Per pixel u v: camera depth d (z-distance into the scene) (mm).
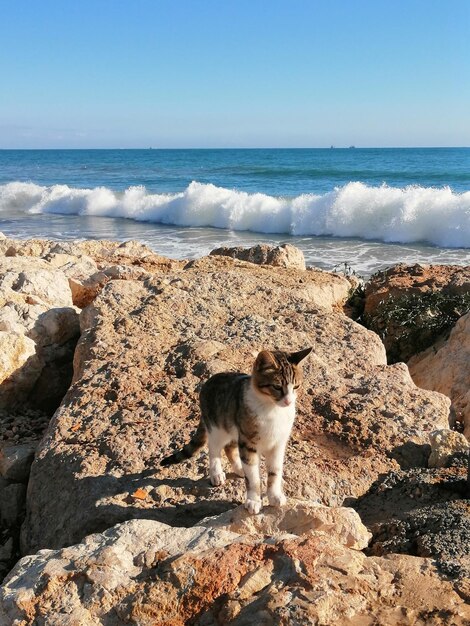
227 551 722
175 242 4785
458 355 1800
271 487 896
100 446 1070
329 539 754
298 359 920
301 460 1031
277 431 872
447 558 754
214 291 1790
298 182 9406
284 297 1816
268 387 861
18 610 671
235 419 904
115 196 6855
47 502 1013
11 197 7172
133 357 1385
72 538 915
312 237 5082
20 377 1516
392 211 4926
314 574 687
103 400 1229
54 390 1598
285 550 722
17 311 1657
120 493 955
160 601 668
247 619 638
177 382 1271
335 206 5129
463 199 4754
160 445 1074
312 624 623
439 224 4734
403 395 1274
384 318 2164
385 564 732
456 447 1067
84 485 979
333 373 1359
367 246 4609
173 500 941
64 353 1636
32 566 747
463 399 1604
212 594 679
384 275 2473
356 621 637
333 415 1188
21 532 1038
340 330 1613
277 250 2625
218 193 5871
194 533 784
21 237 5004
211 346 1405
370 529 880
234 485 965
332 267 3797
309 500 919
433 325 2059
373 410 1208
